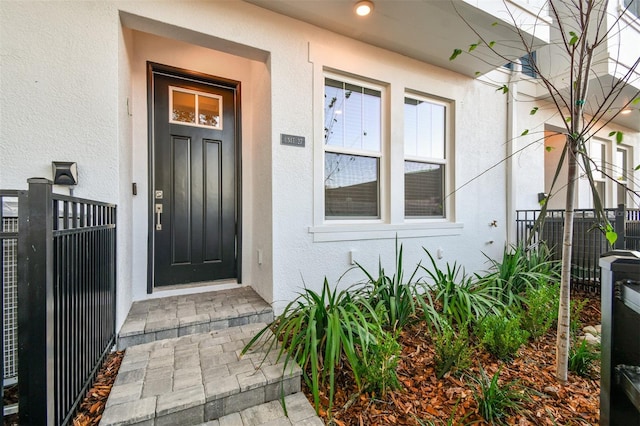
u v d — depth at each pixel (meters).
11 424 1.55
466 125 4.23
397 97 3.61
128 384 1.74
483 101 4.41
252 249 3.48
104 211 2.03
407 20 2.98
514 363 2.20
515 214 4.75
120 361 2.05
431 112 4.05
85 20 2.17
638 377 1.32
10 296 1.67
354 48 3.31
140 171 3.00
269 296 2.88
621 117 5.91
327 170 3.31
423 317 2.62
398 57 3.61
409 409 1.72
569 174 2.06
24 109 2.01
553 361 2.26
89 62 2.18
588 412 1.72
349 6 2.76
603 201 6.46
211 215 3.38
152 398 1.61
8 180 1.97
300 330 2.09
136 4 2.31
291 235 2.95
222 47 2.75
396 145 3.62
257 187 3.28
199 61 3.25
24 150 2.01
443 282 2.86
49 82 2.07
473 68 4.00
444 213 4.16
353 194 3.47
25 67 2.02
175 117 3.21
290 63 2.94
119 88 2.29
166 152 3.16
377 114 3.61
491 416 1.64
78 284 1.56
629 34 4.14
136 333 2.26
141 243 3.00
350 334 1.85
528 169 5.12
